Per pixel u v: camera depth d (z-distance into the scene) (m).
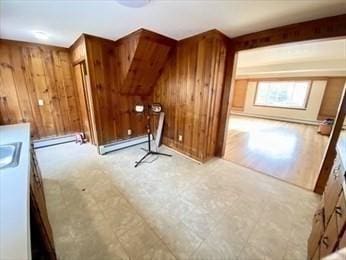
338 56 4.50
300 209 2.02
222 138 3.30
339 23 1.88
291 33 2.21
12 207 0.81
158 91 3.79
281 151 3.83
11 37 2.97
